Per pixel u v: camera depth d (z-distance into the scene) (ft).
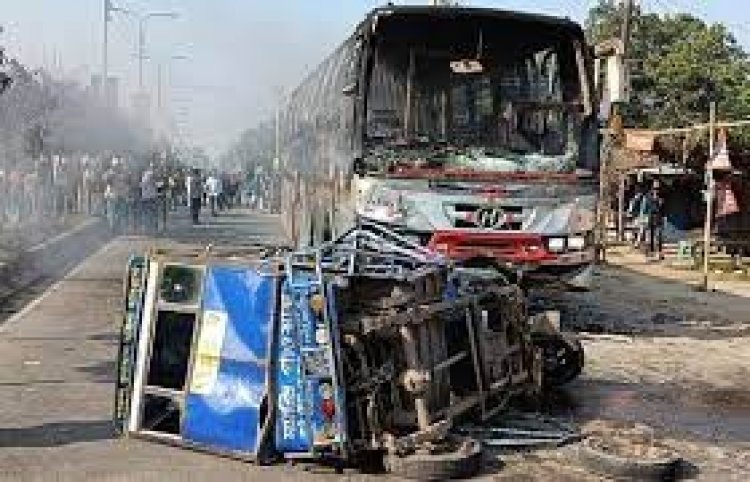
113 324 39.83
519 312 28.55
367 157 37.70
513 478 21.72
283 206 89.40
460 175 37.52
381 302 22.75
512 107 39.04
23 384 28.76
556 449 24.34
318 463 22.07
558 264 38.52
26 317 41.29
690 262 86.48
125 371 23.90
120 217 86.69
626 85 39.86
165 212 95.30
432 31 38.86
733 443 26.13
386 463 21.68
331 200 45.24
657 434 26.71
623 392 31.86
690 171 90.17
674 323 48.67
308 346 21.68
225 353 22.59
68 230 76.07
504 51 39.29
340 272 22.63
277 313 22.03
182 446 22.93
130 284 24.08
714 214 87.86
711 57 139.23
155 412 23.62
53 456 21.98
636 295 60.54
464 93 38.91
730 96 135.33
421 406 22.62
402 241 27.81
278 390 21.91
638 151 82.89
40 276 55.93
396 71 38.68
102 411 25.95
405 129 38.40
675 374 35.27
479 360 25.86
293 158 72.69
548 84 39.47
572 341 31.14
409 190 37.42
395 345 22.89
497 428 25.80
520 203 38.06
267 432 21.90
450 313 24.73
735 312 54.13
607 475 22.12
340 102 42.45
